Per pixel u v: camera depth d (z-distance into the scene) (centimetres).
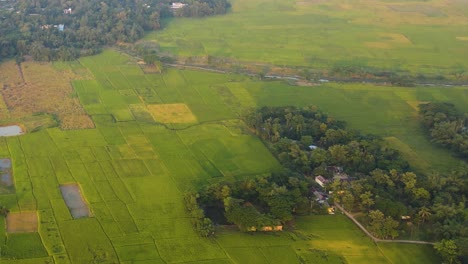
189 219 15362
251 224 14800
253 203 16212
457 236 14450
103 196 16288
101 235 14512
